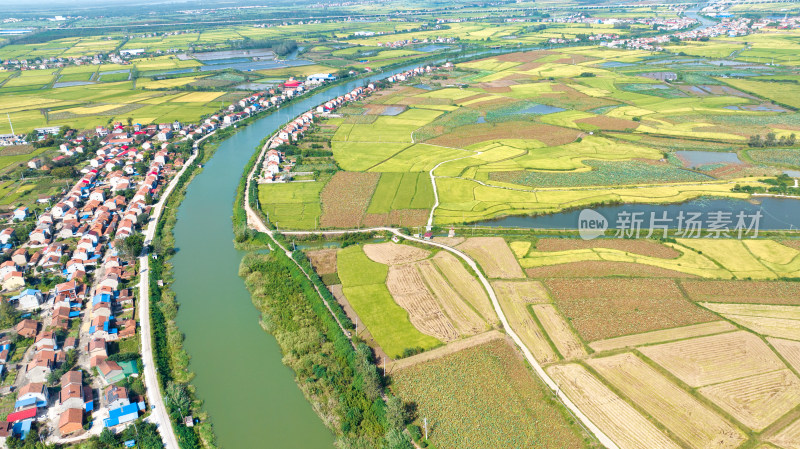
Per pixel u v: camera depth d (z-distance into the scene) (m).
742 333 112.00
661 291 128.62
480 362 105.62
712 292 127.88
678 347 107.88
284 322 121.19
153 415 93.62
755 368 101.75
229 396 100.19
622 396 95.94
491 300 126.75
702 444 85.44
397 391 98.50
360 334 115.19
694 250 149.38
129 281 138.75
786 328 113.75
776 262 141.75
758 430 87.69
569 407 93.88
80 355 108.69
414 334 114.88
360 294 130.50
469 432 88.94
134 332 116.38
